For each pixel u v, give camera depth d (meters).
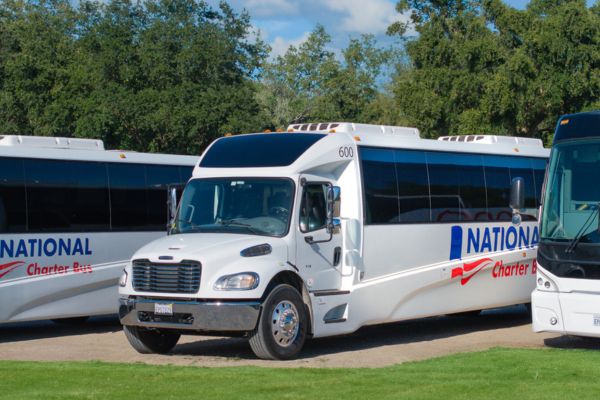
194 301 12.03
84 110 38.00
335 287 13.65
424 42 38.50
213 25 42.22
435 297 15.60
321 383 9.79
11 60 40.66
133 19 42.31
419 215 15.35
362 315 14.02
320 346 14.36
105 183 17.05
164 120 38.19
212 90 39.72
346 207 14.21
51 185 16.19
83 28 56.91
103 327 17.78
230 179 13.46
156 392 9.27
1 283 15.33
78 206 16.56
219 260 12.08
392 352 13.56
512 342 14.81
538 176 18.02
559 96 35.97
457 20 38.69
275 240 12.67
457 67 38.38
